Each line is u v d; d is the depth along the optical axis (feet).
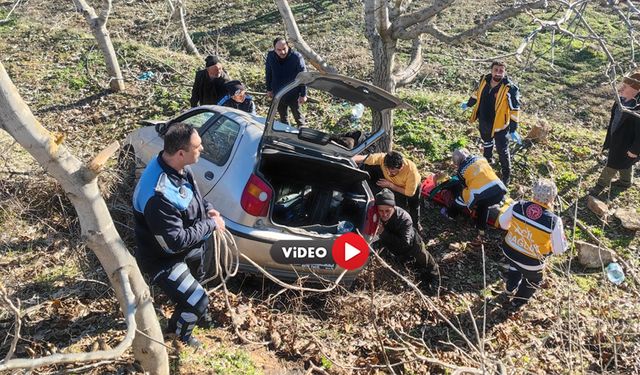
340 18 57.21
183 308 14.37
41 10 57.88
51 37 44.52
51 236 19.84
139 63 39.93
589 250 21.79
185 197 13.51
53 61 40.16
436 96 35.47
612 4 16.89
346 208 19.76
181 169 13.38
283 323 16.62
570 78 45.65
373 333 17.15
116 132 31.09
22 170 23.26
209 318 16.20
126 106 34.12
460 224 24.13
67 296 16.90
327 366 15.29
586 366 16.74
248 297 18.04
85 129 31.45
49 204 20.90
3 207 20.38
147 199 13.07
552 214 17.99
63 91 35.68
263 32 55.42
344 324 17.35
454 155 23.16
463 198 23.02
